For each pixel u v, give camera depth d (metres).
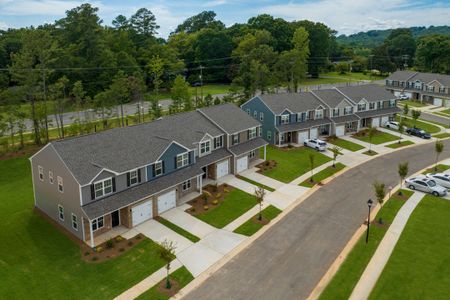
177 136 41.00
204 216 36.19
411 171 48.97
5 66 93.19
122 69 89.38
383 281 26.64
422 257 29.61
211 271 28.03
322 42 140.38
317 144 56.81
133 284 26.56
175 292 25.75
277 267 28.47
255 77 84.69
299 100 62.84
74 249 30.48
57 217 34.06
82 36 86.88
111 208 31.62
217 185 43.09
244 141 49.34
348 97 68.12
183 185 39.88
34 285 26.33
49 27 90.56
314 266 28.58
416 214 37.00
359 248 30.89
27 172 45.56
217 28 146.75
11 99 49.66
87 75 83.06
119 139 36.38
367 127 70.25
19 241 31.38
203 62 124.06
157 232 33.19
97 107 61.09
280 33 138.50
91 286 26.31
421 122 75.56
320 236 32.84
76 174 30.56
